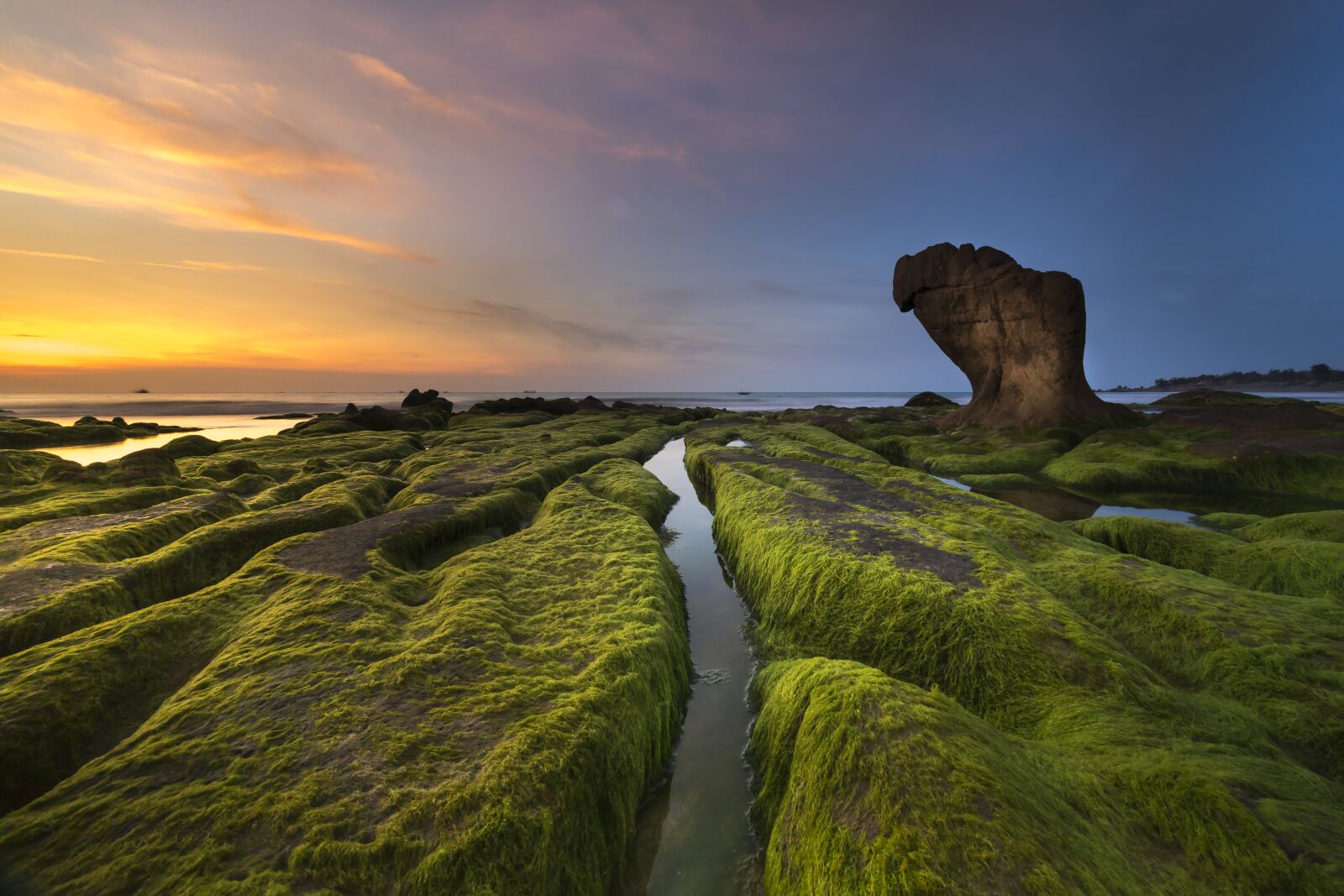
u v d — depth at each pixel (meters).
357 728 6.25
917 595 9.66
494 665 7.68
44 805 5.27
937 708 5.66
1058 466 29.92
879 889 4.08
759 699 9.15
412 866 4.55
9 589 10.28
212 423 80.81
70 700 7.04
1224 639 8.23
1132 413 38.66
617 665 7.90
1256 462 25.00
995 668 8.05
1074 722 6.71
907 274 46.44
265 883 4.36
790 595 11.67
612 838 5.96
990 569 10.69
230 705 6.73
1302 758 6.23
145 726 6.40
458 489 21.56
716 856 6.17
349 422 56.84
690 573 16.09
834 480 21.33
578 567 12.27
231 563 13.79
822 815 5.02
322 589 10.18
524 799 5.23
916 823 4.35
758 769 7.41
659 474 32.53
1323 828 4.59
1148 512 21.06
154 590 11.57
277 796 5.20
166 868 4.52
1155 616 9.15
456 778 5.44
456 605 9.59
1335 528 13.66
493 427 57.53
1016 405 40.53
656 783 7.37
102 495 19.33
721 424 59.31
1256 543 12.98
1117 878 4.07
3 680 7.23
